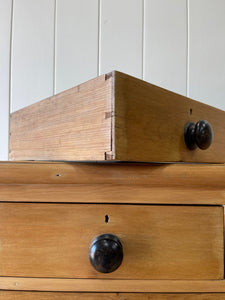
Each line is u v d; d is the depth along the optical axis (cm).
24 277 37
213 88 82
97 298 37
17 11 80
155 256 37
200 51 82
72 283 37
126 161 36
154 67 82
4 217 37
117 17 81
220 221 38
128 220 37
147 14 82
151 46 82
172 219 38
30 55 81
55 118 46
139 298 37
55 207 37
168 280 37
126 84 34
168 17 82
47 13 81
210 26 83
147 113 36
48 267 37
